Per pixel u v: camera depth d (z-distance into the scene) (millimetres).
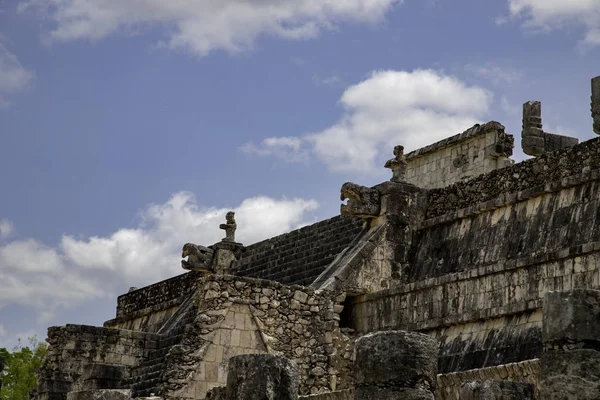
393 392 19219
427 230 37219
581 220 30750
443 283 33250
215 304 33312
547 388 17047
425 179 46906
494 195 34625
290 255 42062
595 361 16781
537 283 30234
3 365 26469
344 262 36375
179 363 32438
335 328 34625
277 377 21656
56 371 39594
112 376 37062
